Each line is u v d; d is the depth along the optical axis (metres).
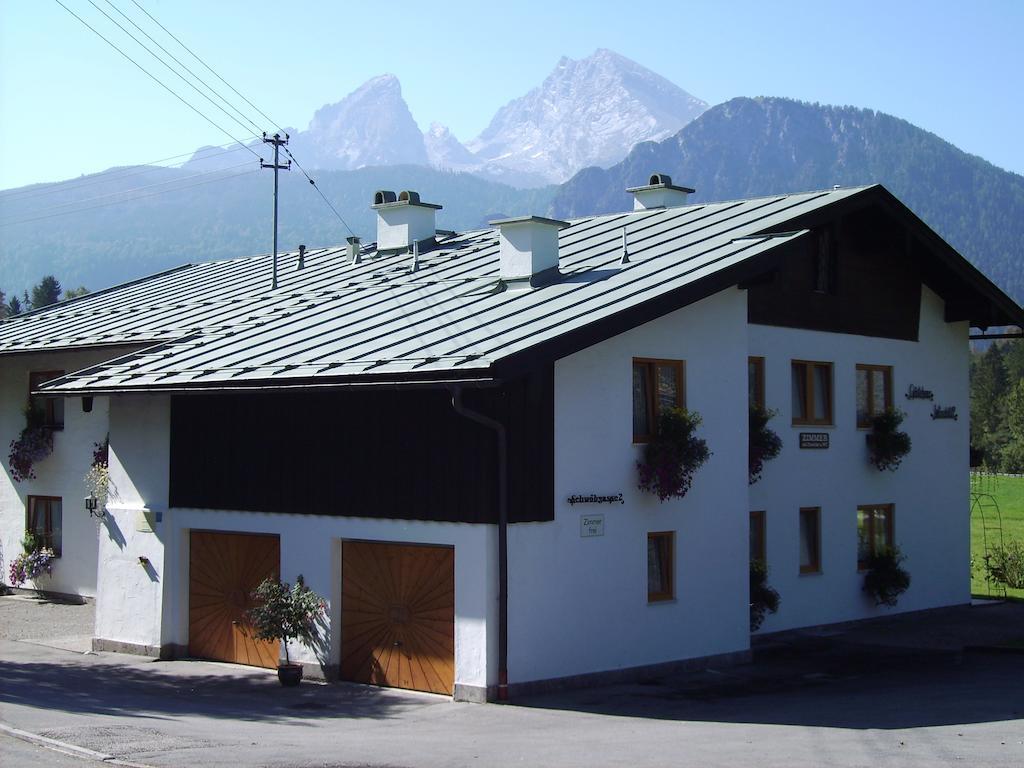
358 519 17.19
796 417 23.20
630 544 17.67
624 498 17.58
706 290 18.05
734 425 19.56
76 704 15.01
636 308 16.83
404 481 16.69
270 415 18.44
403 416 16.75
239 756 11.62
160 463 19.91
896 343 25.52
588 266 20.48
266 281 27.03
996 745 12.61
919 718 14.72
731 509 19.44
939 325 26.89
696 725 14.23
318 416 17.78
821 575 23.48
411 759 11.73
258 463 18.55
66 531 26.80
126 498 20.38
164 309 26.22
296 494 18.00
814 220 21.86
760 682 17.83
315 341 18.95
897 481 25.47
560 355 15.78
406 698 16.20
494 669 15.78
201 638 19.48
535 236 19.91
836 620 23.77
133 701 15.59
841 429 24.05
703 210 23.81
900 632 23.50
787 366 22.78
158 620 19.62
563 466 16.70
